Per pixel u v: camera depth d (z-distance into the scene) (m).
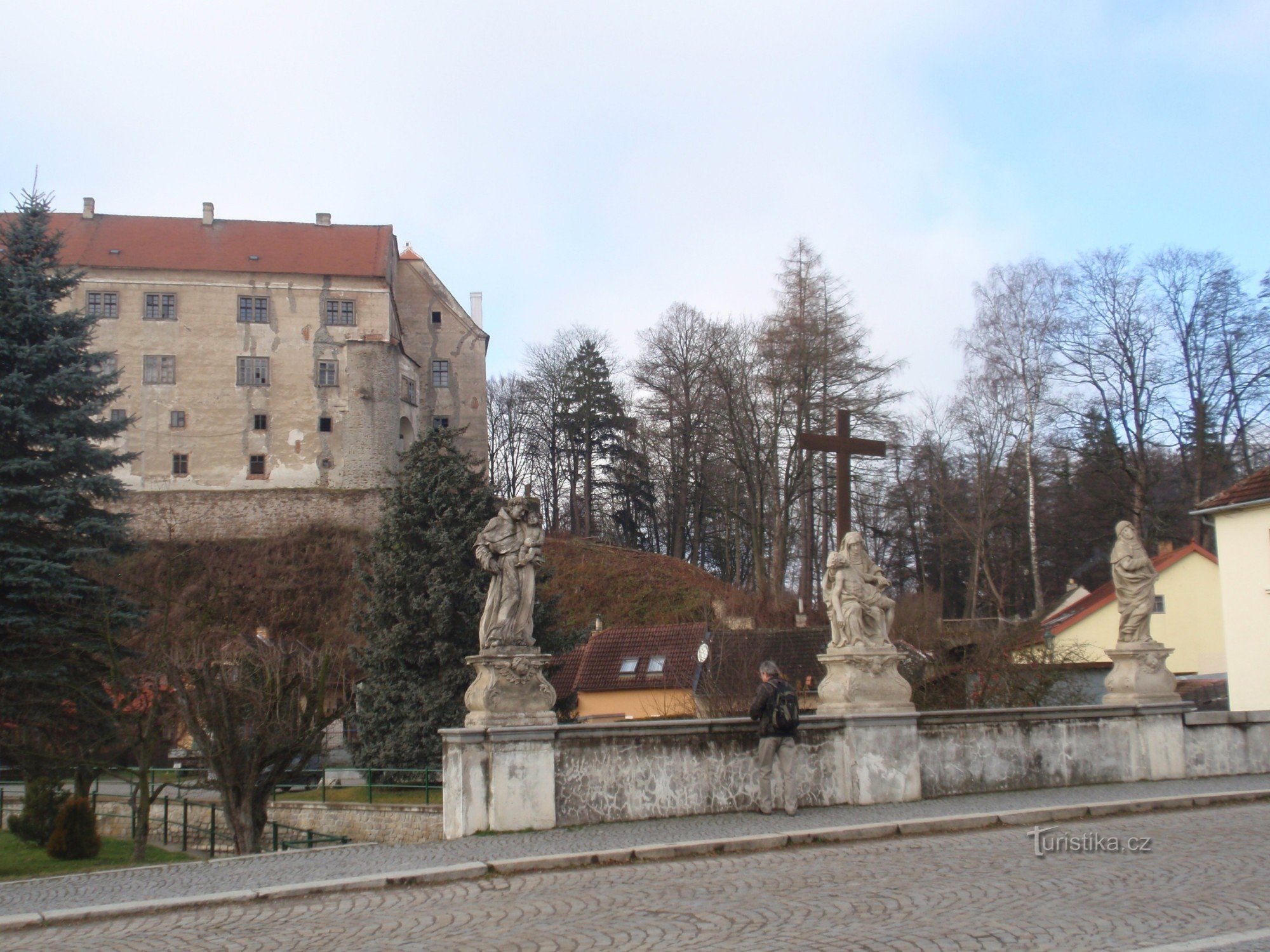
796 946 7.09
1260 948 6.95
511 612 12.20
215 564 54.91
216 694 19.31
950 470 54.16
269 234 69.38
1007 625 31.70
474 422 73.12
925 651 28.31
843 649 14.05
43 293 28.88
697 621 49.50
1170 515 45.75
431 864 9.88
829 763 13.44
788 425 47.16
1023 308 45.66
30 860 20.98
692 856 10.51
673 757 12.58
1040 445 45.78
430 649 30.97
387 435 65.31
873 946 7.08
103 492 28.09
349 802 26.77
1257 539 27.34
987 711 14.58
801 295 46.56
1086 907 8.14
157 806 28.20
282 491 61.31
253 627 51.97
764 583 48.50
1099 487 47.38
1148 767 15.73
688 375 58.78
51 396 28.05
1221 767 16.44
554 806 11.84
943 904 8.27
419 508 32.19
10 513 25.75
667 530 69.94
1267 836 11.18
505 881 9.49
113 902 8.81
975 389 46.88
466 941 7.46
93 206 67.88
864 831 11.41
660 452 65.06
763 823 11.84
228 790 19.17
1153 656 16.30
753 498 49.28
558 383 74.38
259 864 10.48
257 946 7.53
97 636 24.59
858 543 14.45
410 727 30.16
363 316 66.94
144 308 64.12
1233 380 42.91
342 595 54.75
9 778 34.97
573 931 7.65
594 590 54.53
